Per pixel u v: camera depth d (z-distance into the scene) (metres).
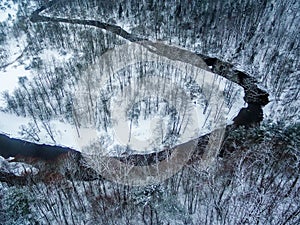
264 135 59.91
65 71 79.94
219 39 89.50
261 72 82.06
